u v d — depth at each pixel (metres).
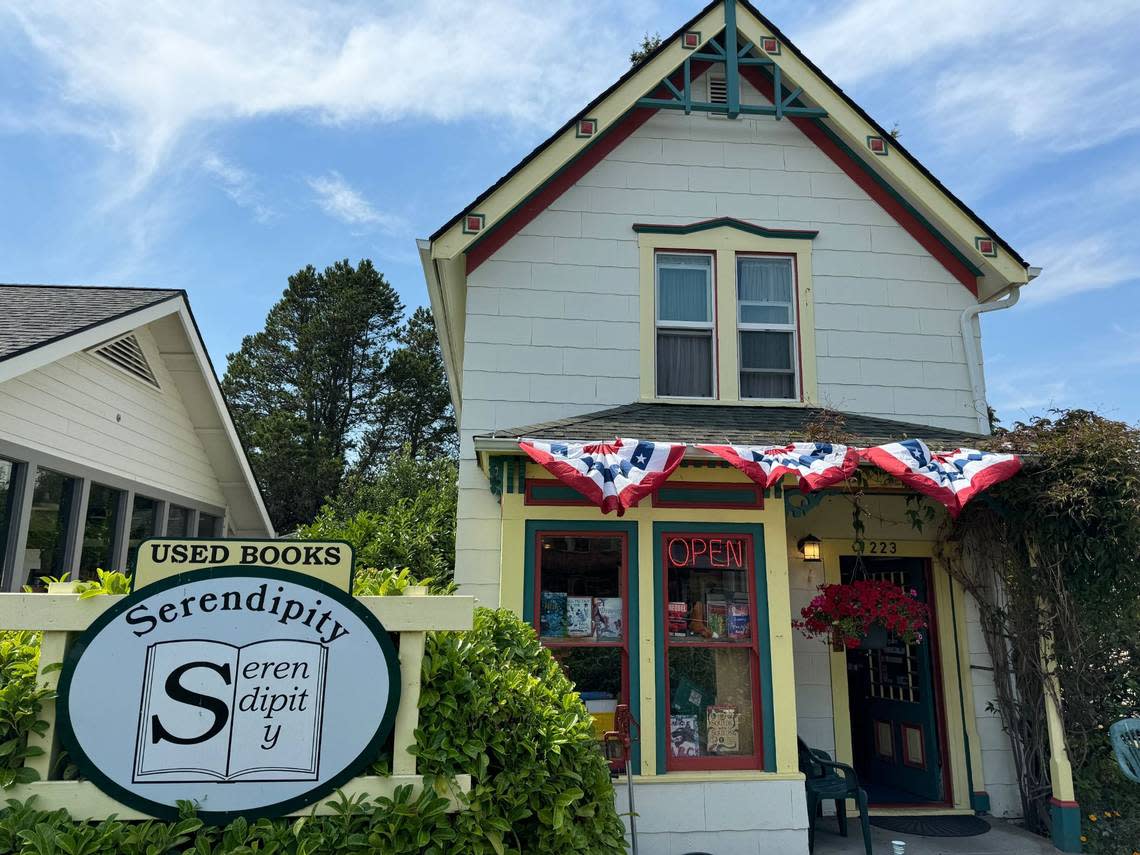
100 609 3.09
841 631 6.95
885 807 7.38
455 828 3.03
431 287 7.97
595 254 7.98
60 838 2.73
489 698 3.35
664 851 5.78
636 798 5.85
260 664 3.12
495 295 7.76
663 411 7.54
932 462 6.08
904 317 8.23
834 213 8.41
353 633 3.20
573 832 3.25
